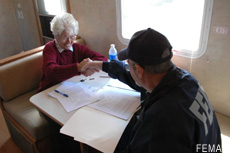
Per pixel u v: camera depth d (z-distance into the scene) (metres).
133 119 1.36
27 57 1.83
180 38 1.66
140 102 1.20
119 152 1.03
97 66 1.33
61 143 1.59
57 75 1.45
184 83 0.79
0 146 1.98
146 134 0.73
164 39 0.77
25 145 1.72
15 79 1.76
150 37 0.76
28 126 1.55
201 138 0.70
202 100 0.79
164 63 0.76
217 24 1.38
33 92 1.92
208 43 1.47
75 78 1.55
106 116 1.11
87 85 1.43
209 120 0.78
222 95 1.56
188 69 1.67
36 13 3.07
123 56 0.97
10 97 1.78
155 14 1.74
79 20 2.39
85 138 0.98
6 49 3.71
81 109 1.18
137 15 1.86
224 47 1.41
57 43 1.63
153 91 0.79
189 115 0.70
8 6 3.53
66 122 1.08
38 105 1.26
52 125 1.53
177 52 1.67
